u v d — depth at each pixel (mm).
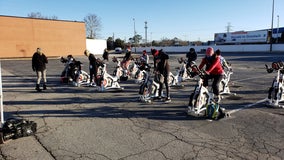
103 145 4355
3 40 32406
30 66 21938
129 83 11617
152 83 7762
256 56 30125
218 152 4062
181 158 3859
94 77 10672
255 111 6500
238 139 4602
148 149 4184
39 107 7070
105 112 6504
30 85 11328
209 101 6152
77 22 40094
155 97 7875
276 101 6902
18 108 6965
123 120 5797
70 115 6238
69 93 9219
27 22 34344
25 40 34406
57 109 6836
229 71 8742
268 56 29328
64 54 38844
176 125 5422
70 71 11797
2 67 21031
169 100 7672
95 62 10484
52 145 4371
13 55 33469
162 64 7641
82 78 11039
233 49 48094
